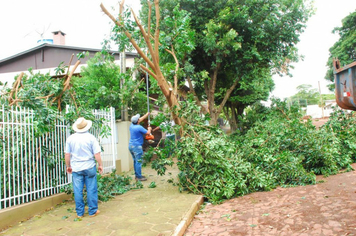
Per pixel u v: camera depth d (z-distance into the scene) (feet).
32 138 16.78
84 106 21.67
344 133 28.04
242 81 48.73
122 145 31.35
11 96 18.02
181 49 25.76
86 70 37.27
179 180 20.76
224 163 18.93
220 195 18.40
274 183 20.36
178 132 21.29
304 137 23.66
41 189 17.34
